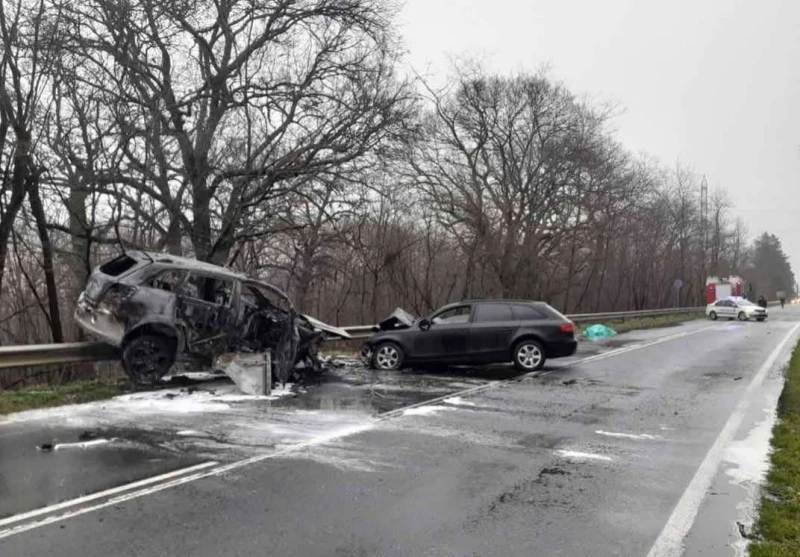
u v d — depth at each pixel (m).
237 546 4.57
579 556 4.52
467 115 31.86
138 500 5.47
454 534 4.88
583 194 33.75
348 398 10.64
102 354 11.02
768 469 6.71
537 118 31.75
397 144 19.31
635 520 5.24
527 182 32.22
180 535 4.74
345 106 17.88
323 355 16.30
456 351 13.99
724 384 12.62
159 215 18.22
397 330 14.23
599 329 26.36
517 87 31.95
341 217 20.81
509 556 4.50
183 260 11.41
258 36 18.27
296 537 4.75
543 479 6.30
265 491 5.77
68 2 13.72
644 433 8.34
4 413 8.80
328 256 26.64
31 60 13.25
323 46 18.12
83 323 10.55
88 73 15.18
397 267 30.48
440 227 33.69
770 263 127.38
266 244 25.11
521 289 32.44
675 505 5.61
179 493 5.67
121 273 10.72
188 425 8.36
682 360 16.83
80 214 16.58
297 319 12.20
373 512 5.30
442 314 14.34
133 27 15.56
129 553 4.41
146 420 8.60
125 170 15.77
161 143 16.64
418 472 6.46
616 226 41.81
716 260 64.69
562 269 40.84
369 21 18.09
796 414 9.62
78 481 5.94
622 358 17.25
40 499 5.44
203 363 11.10
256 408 9.61
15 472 6.18
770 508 5.52
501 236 32.31
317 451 7.17
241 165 18.31
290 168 17.58
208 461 6.68
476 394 11.19
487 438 7.96
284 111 18.05
